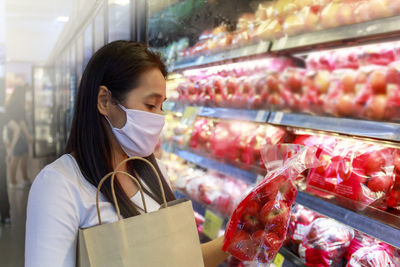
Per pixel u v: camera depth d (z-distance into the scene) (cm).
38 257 87
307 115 163
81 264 83
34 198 92
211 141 229
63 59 708
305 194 145
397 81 137
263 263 104
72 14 564
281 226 104
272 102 199
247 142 198
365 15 132
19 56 785
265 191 104
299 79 183
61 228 89
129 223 82
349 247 145
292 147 110
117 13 324
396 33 129
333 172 143
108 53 99
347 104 155
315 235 148
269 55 200
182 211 90
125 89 98
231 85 226
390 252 130
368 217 117
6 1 749
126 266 81
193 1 242
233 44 210
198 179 250
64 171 96
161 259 85
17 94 623
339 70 163
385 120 141
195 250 91
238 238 104
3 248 385
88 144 100
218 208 221
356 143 142
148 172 115
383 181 125
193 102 264
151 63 99
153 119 100
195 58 240
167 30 268
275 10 181
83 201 95
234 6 213
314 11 155
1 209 450
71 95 643
